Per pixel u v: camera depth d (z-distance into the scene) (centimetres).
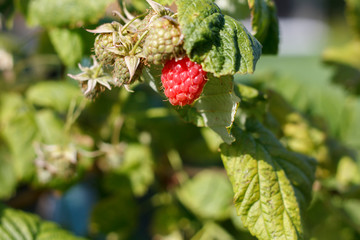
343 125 67
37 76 57
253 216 35
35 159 45
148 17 33
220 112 34
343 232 54
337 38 170
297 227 35
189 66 32
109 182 52
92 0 40
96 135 51
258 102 38
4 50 53
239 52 31
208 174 52
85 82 37
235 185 35
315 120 52
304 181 37
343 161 49
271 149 37
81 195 63
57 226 43
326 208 52
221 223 51
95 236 60
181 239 53
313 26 176
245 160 36
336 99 68
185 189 52
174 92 32
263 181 35
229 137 35
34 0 41
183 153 56
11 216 42
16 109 49
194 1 32
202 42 31
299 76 82
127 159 52
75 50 42
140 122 51
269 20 39
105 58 34
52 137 48
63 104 49
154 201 56
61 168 44
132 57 33
